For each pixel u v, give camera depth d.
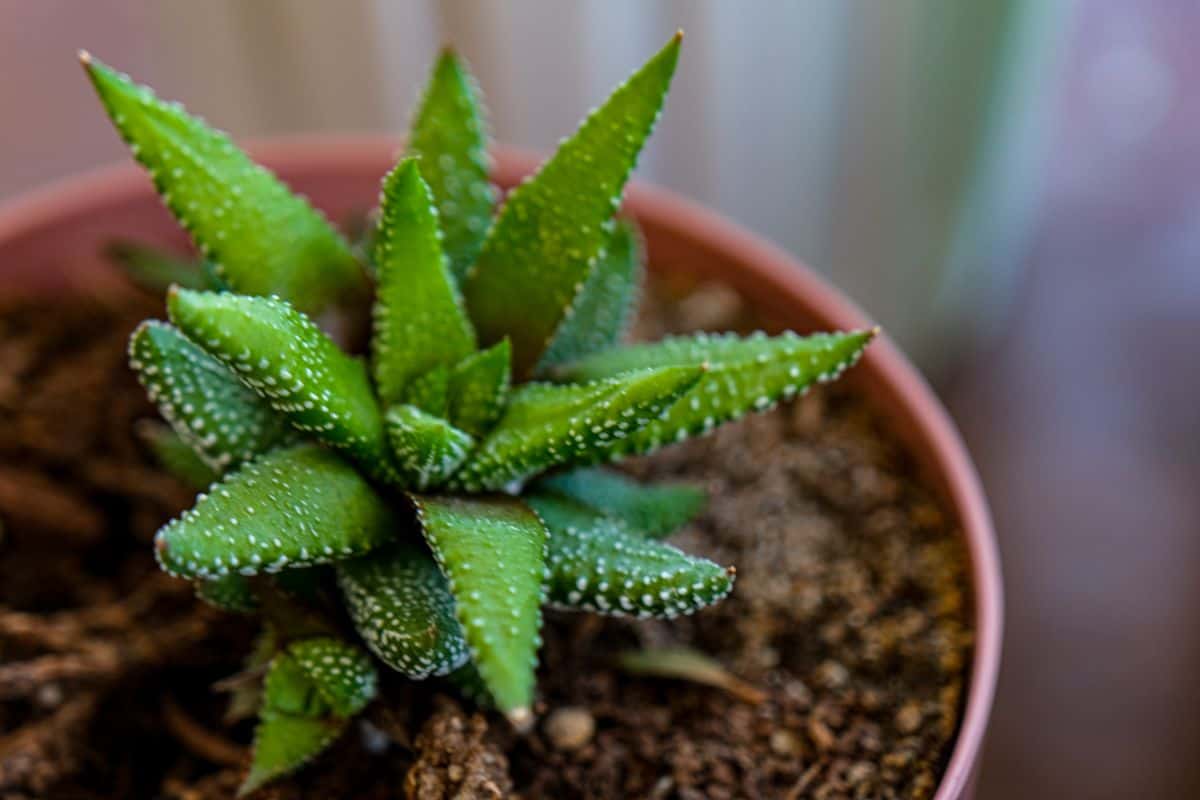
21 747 0.21
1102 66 0.30
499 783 0.20
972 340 0.31
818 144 0.28
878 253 0.28
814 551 0.23
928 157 0.27
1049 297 0.31
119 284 0.25
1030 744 0.27
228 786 0.21
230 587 0.20
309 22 0.27
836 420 0.24
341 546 0.19
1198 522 0.29
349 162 0.25
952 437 0.23
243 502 0.18
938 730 0.21
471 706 0.20
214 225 0.20
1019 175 0.28
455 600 0.18
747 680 0.22
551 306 0.20
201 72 0.28
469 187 0.21
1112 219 0.31
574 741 0.21
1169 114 0.31
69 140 0.30
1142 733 0.27
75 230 0.25
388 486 0.20
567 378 0.20
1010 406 0.30
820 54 0.26
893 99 0.26
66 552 0.24
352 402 0.19
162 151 0.19
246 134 0.29
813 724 0.21
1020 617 0.28
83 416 0.24
